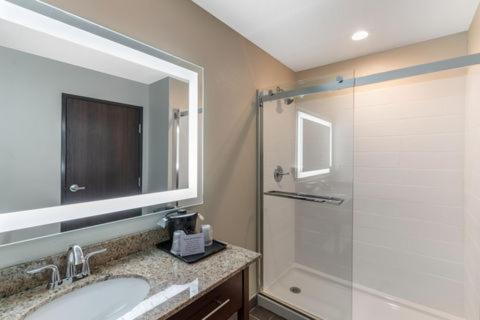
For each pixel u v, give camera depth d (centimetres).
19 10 88
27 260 89
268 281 209
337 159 189
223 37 170
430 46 191
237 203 185
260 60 207
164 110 134
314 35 186
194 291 87
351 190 185
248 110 195
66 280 91
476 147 150
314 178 200
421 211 195
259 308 198
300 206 214
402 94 201
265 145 206
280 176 211
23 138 89
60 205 98
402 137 202
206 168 160
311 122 198
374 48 207
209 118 161
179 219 128
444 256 186
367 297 211
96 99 109
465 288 176
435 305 189
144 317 73
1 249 84
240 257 116
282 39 193
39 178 93
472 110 159
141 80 124
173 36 138
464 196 177
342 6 151
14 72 87
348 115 182
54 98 97
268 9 155
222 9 155
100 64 109
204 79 157
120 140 117
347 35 186
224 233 174
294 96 197
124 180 118
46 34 94
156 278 96
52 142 96
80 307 89
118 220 115
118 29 114
